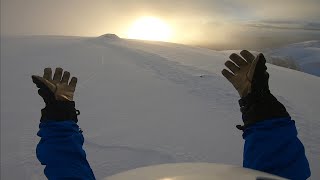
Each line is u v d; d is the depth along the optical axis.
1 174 4.79
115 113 7.09
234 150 5.18
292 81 9.86
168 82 9.28
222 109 7.01
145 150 5.25
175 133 5.88
